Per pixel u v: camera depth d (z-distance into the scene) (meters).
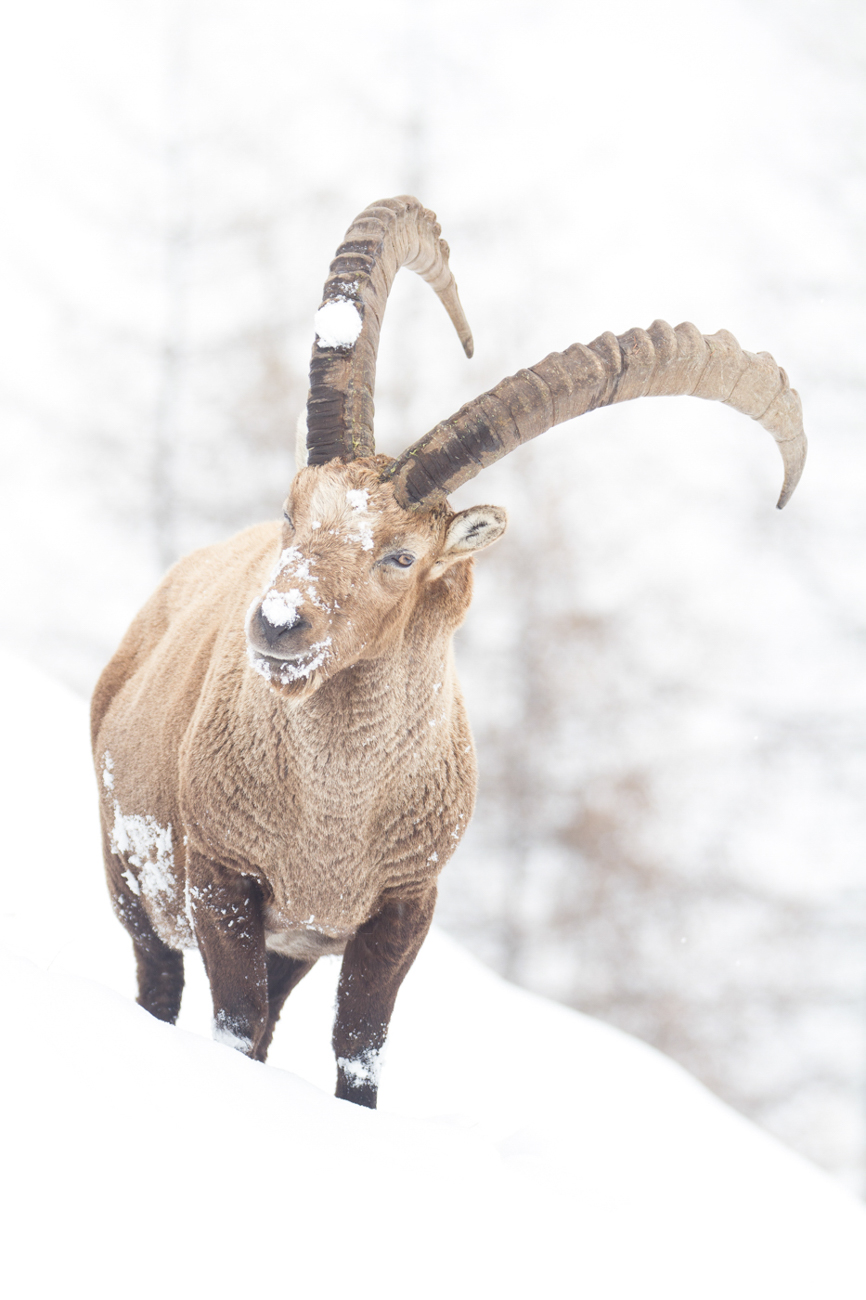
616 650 72.06
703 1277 11.79
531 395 13.91
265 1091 11.16
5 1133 8.76
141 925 17.81
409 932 15.48
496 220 84.12
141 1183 9.02
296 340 76.38
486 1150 12.14
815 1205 24.94
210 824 14.66
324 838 14.55
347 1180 10.27
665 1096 31.38
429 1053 27.39
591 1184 12.87
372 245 14.95
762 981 69.94
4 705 34.84
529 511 70.75
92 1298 7.97
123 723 17.75
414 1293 9.33
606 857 64.31
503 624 69.69
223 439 72.12
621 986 64.06
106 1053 10.17
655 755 72.31
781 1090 68.00
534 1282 10.16
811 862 75.81
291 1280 8.87
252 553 17.22
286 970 17.42
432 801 15.28
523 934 63.22
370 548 13.59
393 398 74.88
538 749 66.06
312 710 14.21
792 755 80.12
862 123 99.06
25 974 10.56
